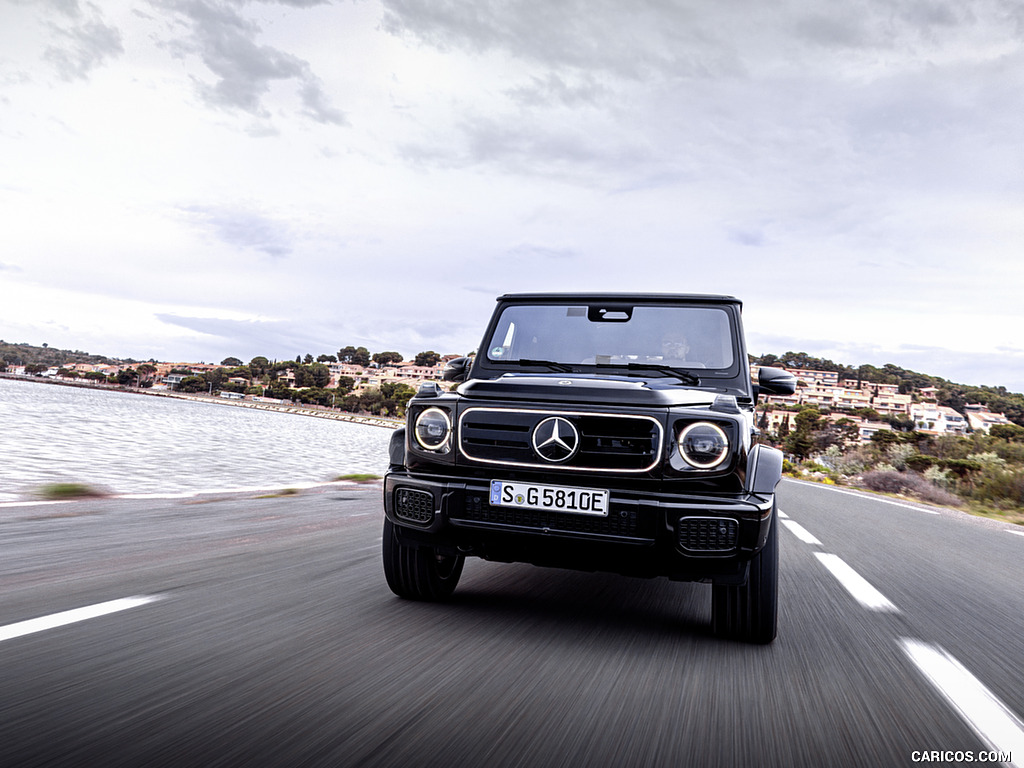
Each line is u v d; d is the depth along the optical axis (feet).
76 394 613.11
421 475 11.71
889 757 7.27
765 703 8.65
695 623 12.55
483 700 8.21
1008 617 14.76
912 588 17.19
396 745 6.85
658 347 14.51
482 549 11.37
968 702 9.13
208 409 552.82
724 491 10.44
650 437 10.57
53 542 17.66
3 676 8.16
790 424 383.45
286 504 28.81
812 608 14.23
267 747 6.64
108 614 11.09
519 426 11.07
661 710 8.22
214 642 9.90
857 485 92.89
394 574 12.70
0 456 67.82
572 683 8.98
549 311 15.53
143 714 7.27
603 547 10.48
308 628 10.85
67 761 6.14
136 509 25.23
